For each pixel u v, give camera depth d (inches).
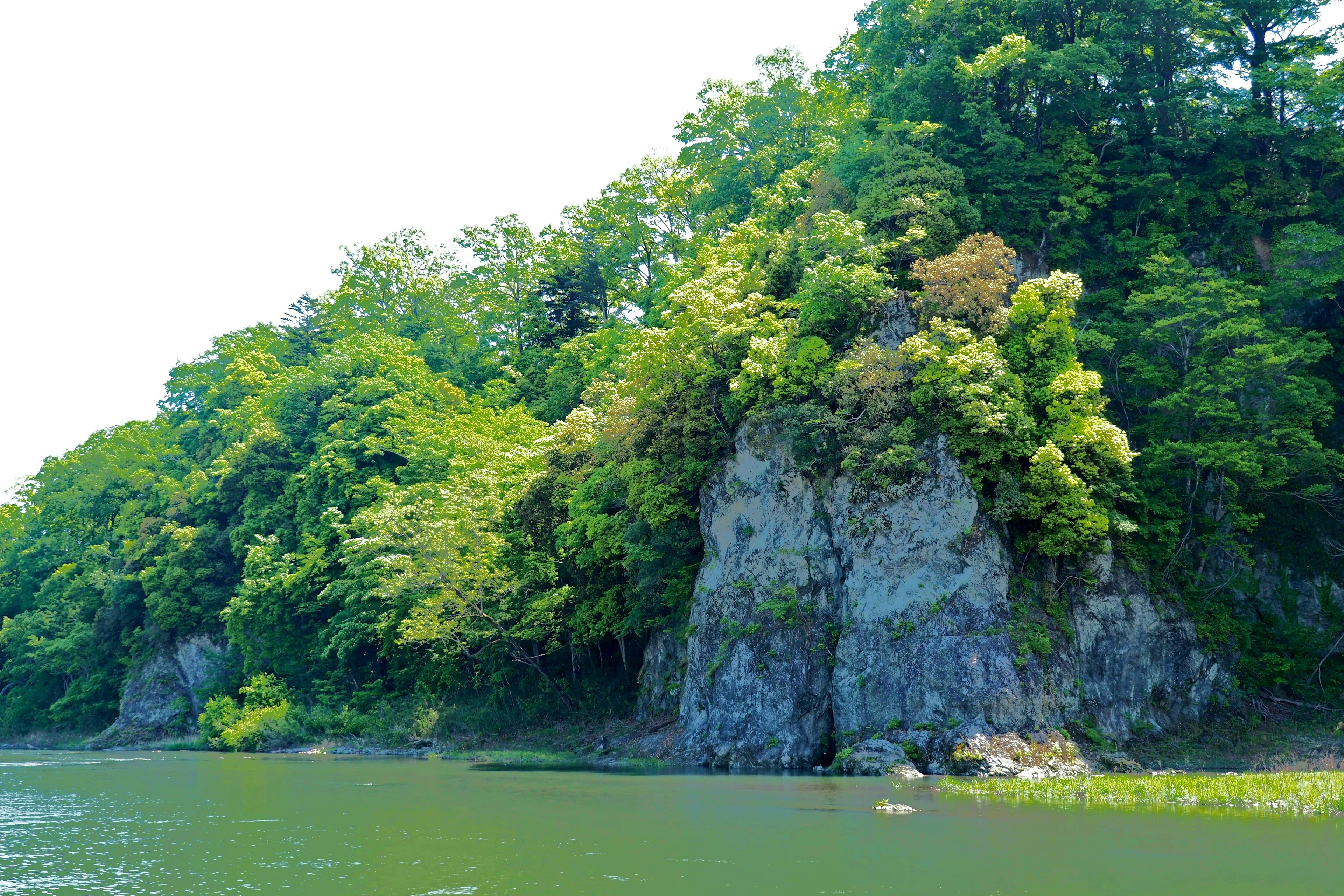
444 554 2194.9
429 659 2465.6
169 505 3604.8
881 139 2053.4
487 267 4173.2
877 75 2415.1
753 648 1652.3
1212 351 1777.8
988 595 1496.1
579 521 2023.9
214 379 4726.9
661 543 1873.8
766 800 1135.6
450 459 2817.4
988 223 1985.7
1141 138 2162.9
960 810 1026.7
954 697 1449.3
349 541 2581.2
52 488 4338.1
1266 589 1749.5
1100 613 1581.0
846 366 1633.9
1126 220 2048.5
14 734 3540.8
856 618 1566.2
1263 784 1123.9
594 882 712.4
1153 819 948.6
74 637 3427.7
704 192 2982.3
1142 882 689.0
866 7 2458.2
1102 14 2158.0
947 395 1567.4
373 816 1075.3
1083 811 1008.2
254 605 2839.6
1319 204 2010.3
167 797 1315.2
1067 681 1505.9
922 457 1584.6
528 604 2153.1
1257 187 2039.9
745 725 1622.8
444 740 2242.9
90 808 1206.9
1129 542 1636.3
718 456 1852.9
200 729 2984.7
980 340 1673.2
